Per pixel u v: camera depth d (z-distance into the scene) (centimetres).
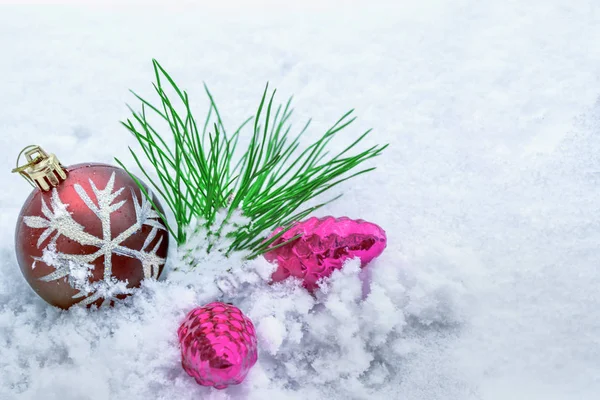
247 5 64
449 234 42
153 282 38
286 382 38
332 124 50
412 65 55
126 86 54
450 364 38
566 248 41
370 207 44
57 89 54
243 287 40
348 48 57
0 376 37
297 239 38
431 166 46
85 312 38
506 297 39
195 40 59
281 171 47
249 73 55
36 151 36
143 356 36
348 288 38
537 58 54
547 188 43
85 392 35
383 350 38
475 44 56
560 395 36
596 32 55
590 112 47
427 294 39
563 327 38
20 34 60
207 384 35
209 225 39
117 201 37
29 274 37
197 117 51
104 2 65
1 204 46
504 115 49
